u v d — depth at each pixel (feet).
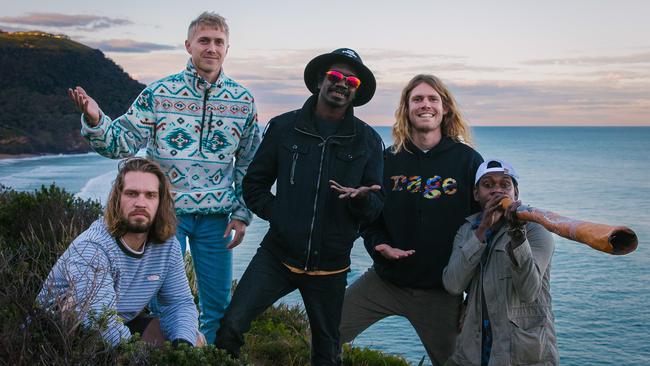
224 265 15.28
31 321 9.26
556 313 74.95
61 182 150.82
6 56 402.31
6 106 346.13
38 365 8.67
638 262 106.22
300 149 12.53
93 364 8.92
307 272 12.46
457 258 12.96
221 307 15.42
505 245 12.23
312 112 12.89
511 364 11.87
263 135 13.28
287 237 12.26
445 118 15.30
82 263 10.68
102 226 11.43
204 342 12.64
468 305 13.08
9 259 11.03
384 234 14.92
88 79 410.72
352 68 12.97
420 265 14.49
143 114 14.42
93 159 290.35
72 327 9.18
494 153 636.89
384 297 15.25
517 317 12.02
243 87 15.39
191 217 14.83
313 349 13.03
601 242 9.13
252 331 20.53
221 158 14.98
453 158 14.73
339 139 12.56
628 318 72.64
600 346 62.59
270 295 12.52
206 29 14.35
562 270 99.81
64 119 361.71
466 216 14.44
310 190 12.35
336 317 12.88
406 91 15.11
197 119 14.73
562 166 433.48
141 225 11.23
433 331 14.87
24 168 216.33
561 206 206.18
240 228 15.23
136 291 11.74
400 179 14.83
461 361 12.86
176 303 12.37
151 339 11.56
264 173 13.05
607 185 283.79
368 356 19.62
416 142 15.07
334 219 12.44
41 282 10.53
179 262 12.37
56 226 17.85
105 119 13.47
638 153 647.15
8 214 19.22
